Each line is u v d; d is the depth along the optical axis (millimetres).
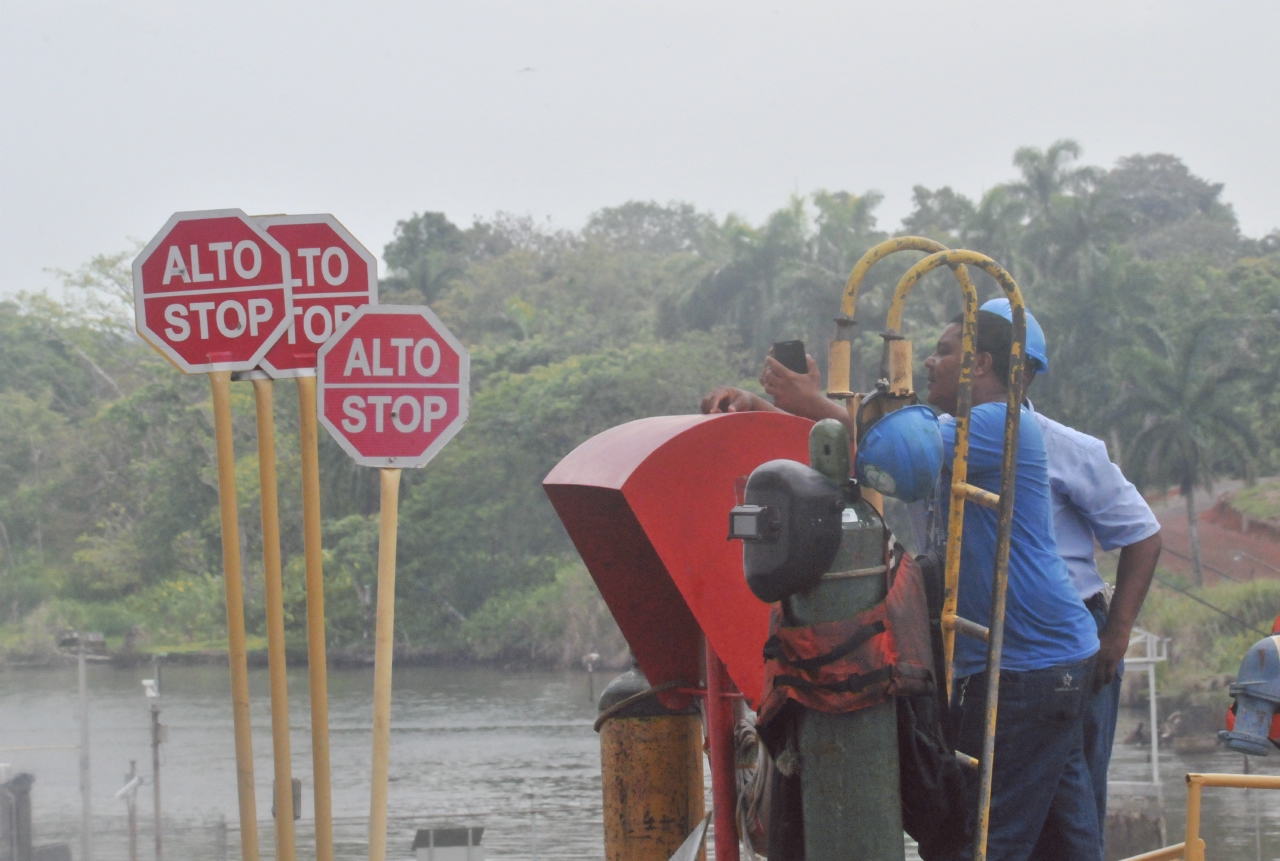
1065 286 54719
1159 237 91500
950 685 2760
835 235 59812
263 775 30188
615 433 3395
